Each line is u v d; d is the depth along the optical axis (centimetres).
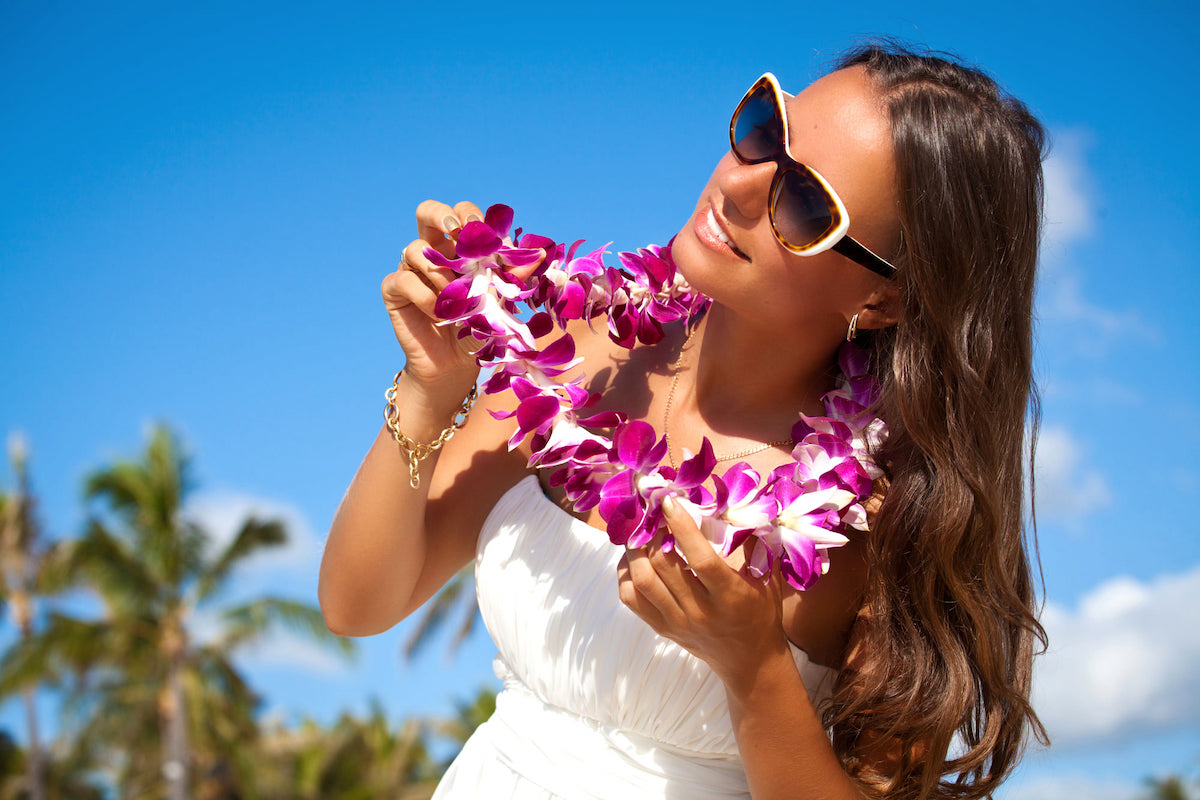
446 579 213
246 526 2462
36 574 2653
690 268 181
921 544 186
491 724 205
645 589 162
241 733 2516
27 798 2788
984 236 183
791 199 172
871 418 194
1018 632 196
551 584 194
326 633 2411
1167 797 3100
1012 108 192
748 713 168
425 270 175
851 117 178
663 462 200
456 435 213
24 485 2700
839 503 178
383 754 3064
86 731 2478
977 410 185
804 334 190
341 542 190
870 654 188
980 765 188
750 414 201
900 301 186
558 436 171
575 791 189
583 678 190
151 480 2419
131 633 2381
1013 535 193
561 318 197
